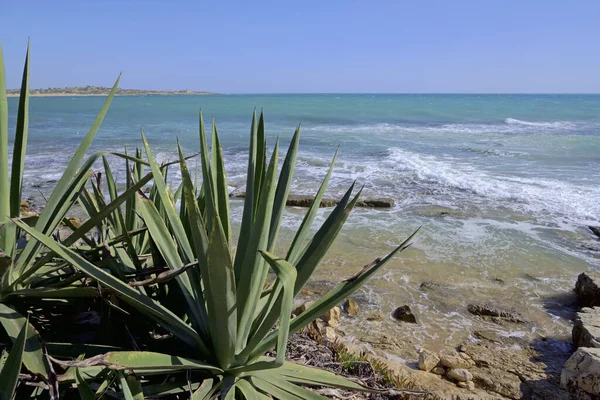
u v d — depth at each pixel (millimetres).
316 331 4684
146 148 2680
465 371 5105
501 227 11000
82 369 2246
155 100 124750
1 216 2426
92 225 2590
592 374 4801
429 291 7578
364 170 17766
